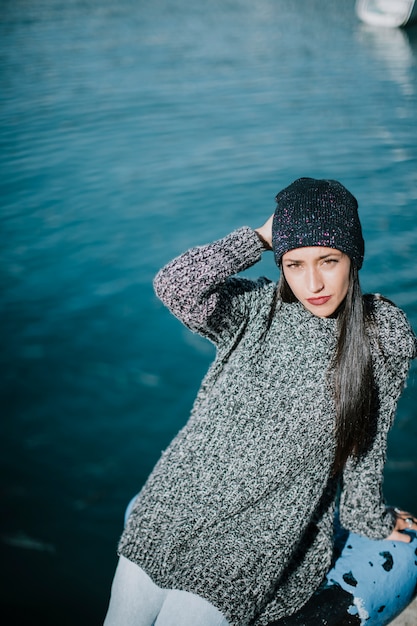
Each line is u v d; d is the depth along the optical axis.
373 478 1.76
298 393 1.61
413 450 5.02
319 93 13.69
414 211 6.72
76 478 6.16
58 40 22.08
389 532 1.89
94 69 17.80
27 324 7.69
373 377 1.60
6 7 29.23
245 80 15.70
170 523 1.68
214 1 30.41
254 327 1.68
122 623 1.71
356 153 9.35
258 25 23.73
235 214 8.73
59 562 5.53
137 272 8.26
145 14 27.09
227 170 9.95
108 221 9.16
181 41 21.41
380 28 21.81
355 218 1.52
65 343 7.47
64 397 6.89
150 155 11.12
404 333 1.60
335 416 1.60
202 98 14.41
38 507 5.95
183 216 8.97
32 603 5.20
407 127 10.48
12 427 6.61
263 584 1.61
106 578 5.41
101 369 7.12
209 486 1.65
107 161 11.02
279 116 12.30
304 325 1.63
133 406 6.76
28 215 9.50
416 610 1.96
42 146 11.88
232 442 1.65
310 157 9.70
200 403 1.79
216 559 1.62
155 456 6.30
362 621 1.76
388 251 5.91
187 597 1.60
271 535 1.64
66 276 8.30
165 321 7.75
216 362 1.75
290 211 1.51
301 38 20.89
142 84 16.02
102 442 6.45
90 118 13.32
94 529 5.77
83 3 30.30
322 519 1.79
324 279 1.52
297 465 1.63
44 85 16.09
